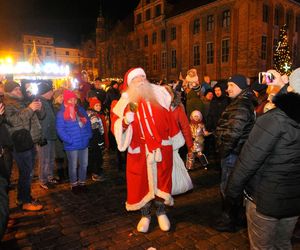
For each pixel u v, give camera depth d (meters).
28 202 4.28
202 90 8.55
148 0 37.09
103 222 3.86
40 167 5.13
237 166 2.03
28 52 53.47
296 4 28.05
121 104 3.28
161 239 3.40
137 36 39.34
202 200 4.52
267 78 3.90
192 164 6.00
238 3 25.25
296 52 29.38
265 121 1.90
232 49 26.11
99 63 46.53
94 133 5.42
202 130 5.93
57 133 4.81
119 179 5.62
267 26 25.52
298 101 1.81
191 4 31.25
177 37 32.59
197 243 3.30
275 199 1.94
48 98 5.09
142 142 3.31
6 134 3.74
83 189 4.94
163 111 3.31
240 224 3.66
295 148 1.87
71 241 3.39
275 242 2.21
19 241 3.41
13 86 4.03
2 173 3.12
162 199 3.41
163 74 35.16
